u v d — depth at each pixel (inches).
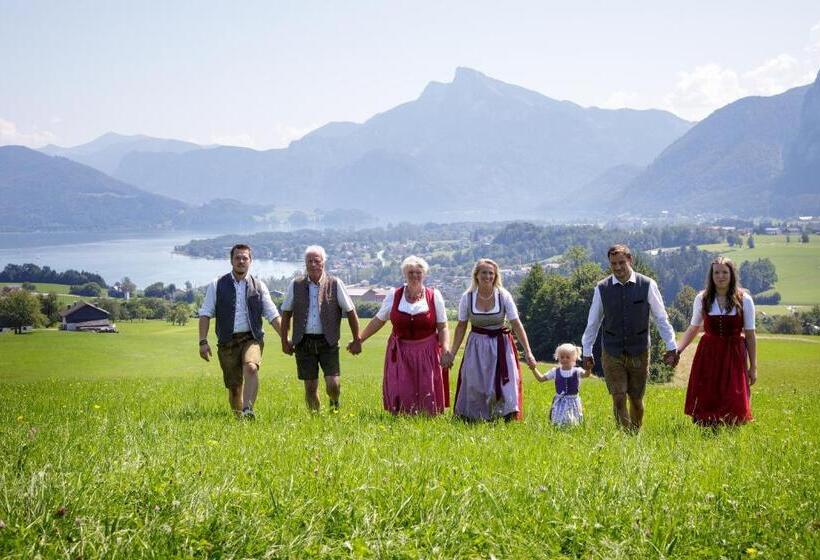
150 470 199.2
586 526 179.0
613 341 402.6
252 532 165.5
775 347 3272.6
